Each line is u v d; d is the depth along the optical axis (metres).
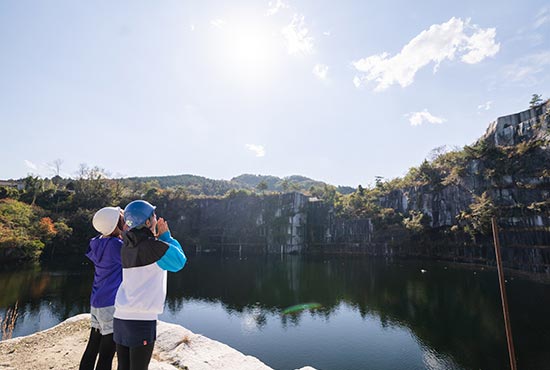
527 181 71.31
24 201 87.38
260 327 34.59
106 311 3.69
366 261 88.06
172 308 41.78
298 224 118.81
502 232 70.88
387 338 30.91
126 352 2.95
